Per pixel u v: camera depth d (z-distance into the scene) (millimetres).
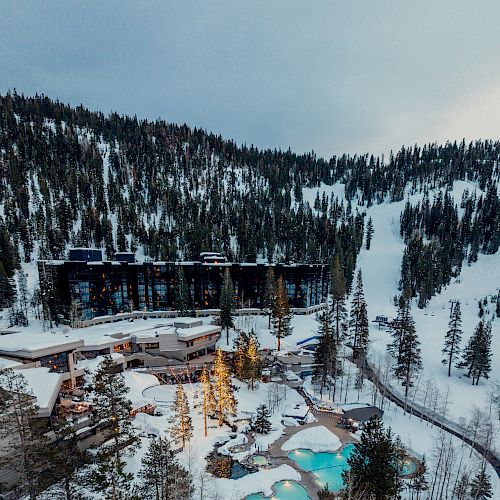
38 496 27219
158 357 79500
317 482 43219
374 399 65000
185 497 33281
